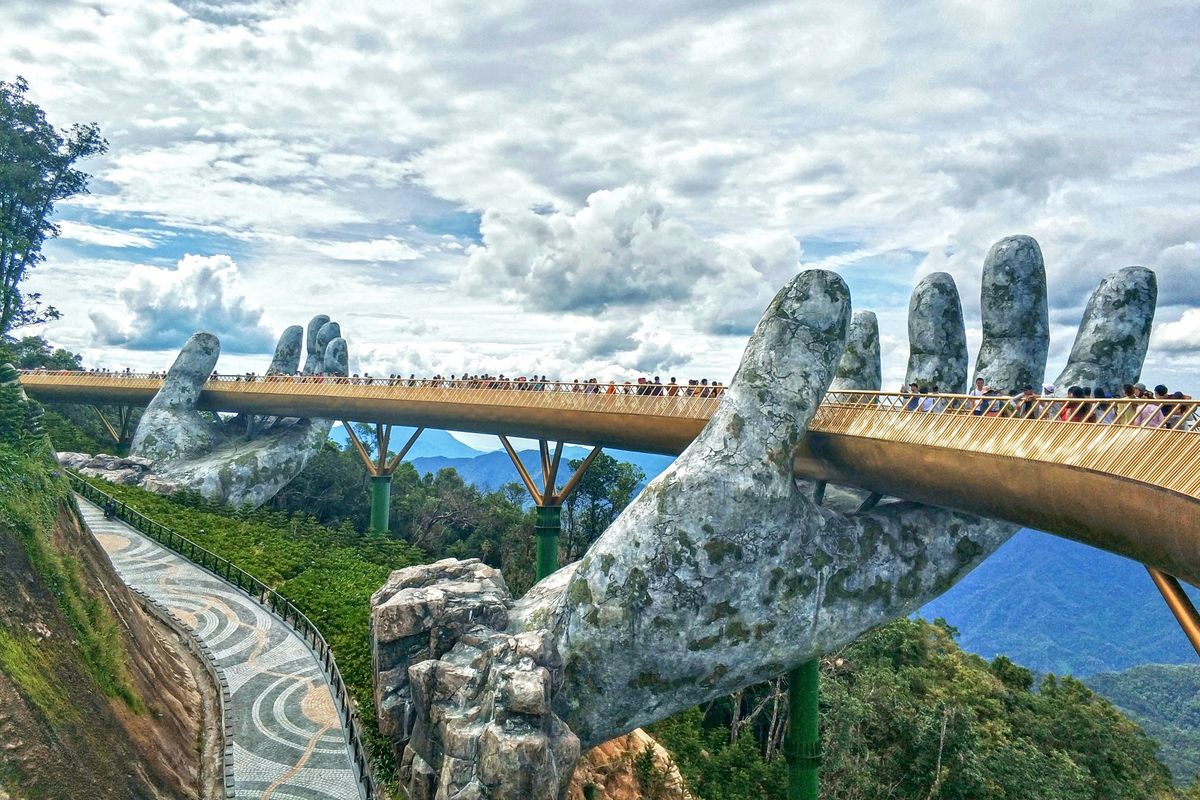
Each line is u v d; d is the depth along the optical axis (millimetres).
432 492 77875
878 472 25531
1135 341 26797
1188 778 103125
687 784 36938
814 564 26359
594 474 70188
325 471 73812
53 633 17828
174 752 20578
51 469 23000
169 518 46625
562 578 30312
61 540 21312
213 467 57875
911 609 28250
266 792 20844
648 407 34375
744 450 25859
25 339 87625
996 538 29109
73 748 15680
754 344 27266
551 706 24031
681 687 25859
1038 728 58406
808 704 31984
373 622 27797
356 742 22953
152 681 22438
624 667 25391
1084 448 17438
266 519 55781
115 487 50906
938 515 28688
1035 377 29094
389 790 23281
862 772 45531
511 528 71250
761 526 25641
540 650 24047
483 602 27031
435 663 24000
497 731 21000
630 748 32906
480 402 43688
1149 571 18375
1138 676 199625
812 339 26734
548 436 41469
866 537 27344
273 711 25406
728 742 49312
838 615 26812
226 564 39562
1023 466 19219
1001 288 29812
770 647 26125
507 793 20109
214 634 31172
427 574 29422
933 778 46594
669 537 25375
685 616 25266
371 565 49156
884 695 51469
